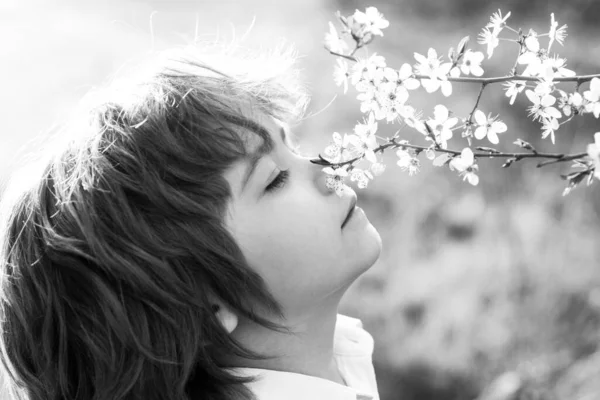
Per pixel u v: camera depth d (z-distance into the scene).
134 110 0.79
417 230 2.14
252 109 0.80
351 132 2.44
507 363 1.60
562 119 2.21
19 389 0.83
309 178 0.79
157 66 0.82
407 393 1.67
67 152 0.80
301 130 2.48
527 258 1.85
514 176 2.20
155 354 0.77
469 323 1.73
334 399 0.79
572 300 1.69
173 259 0.76
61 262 0.77
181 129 0.77
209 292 0.77
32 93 2.68
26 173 0.82
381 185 2.35
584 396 1.32
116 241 0.76
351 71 0.74
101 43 3.07
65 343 0.78
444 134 0.71
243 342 0.80
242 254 0.76
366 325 1.86
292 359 0.80
